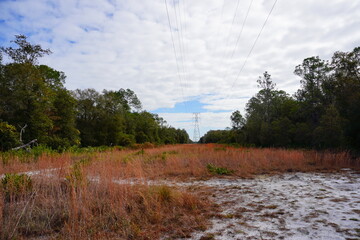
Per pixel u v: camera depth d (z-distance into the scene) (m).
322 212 4.12
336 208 4.34
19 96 21.03
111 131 38.97
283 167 10.24
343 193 5.57
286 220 3.78
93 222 3.71
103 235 3.34
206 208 4.55
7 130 16.28
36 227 3.61
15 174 5.55
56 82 31.30
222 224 3.71
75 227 3.46
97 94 40.59
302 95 27.47
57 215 4.05
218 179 8.00
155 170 9.64
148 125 56.25
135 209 4.29
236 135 40.28
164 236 3.31
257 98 41.28
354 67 17.61
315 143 20.42
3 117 21.00
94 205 4.36
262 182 7.33
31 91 22.22
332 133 17.27
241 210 4.41
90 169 6.91
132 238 3.25
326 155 12.02
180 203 4.62
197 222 3.78
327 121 17.92
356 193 5.54
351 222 3.59
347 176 8.07
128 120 49.28
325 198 5.12
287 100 34.19
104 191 4.98
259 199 5.21
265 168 10.05
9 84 22.08
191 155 13.62
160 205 4.42
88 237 3.21
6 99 21.19
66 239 3.18
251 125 33.12
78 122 38.56
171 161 11.19
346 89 16.84
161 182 7.25
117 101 43.97
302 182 7.14
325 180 7.40
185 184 7.21
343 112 18.31
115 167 7.59
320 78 25.66
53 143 20.78
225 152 14.41
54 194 4.65
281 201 4.97
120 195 4.66
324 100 24.09
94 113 39.25
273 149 18.19
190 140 157.88
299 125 24.88
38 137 20.73
